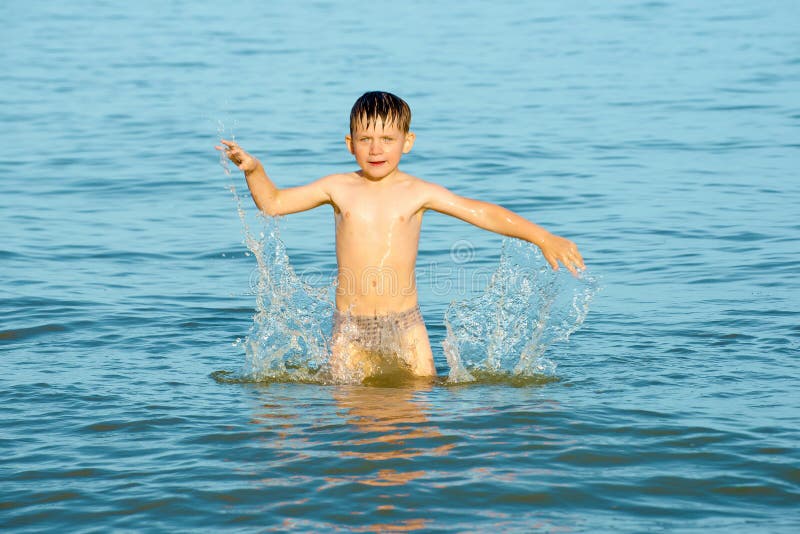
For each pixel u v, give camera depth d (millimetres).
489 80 32312
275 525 6316
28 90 31750
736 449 7480
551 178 20594
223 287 13836
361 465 7203
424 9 50875
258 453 7477
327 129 25812
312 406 8641
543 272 12422
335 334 10109
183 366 10102
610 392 9000
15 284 13750
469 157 22531
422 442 7633
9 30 45562
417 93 30297
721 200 18516
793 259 14562
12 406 8695
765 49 37188
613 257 15117
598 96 29734
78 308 12523
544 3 52531
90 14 51125
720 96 29250
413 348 10008
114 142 24766
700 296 12844
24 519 6500
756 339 10789
